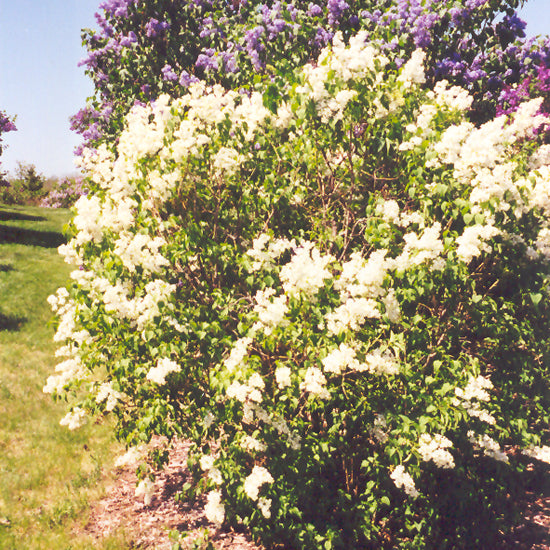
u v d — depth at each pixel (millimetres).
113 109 8922
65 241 19422
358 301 3750
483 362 4637
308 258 3922
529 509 5105
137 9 8648
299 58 7168
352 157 4664
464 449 4383
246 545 4695
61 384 4816
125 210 4582
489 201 3812
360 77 4191
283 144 4871
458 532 4547
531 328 4574
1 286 12625
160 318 4156
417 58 4453
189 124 4613
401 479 3938
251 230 4906
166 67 8086
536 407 5066
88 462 5988
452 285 3936
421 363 4312
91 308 4316
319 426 4523
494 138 4043
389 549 4441
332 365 3727
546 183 4059
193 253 4414
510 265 4375
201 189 4734
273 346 3982
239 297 4809
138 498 5461
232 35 8000
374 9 7734
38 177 35625
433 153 4129
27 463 5883
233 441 4293
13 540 4629
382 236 4012
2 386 7660
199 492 4668
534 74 7742
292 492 4293
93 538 4746
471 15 7586
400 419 4004
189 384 4500
